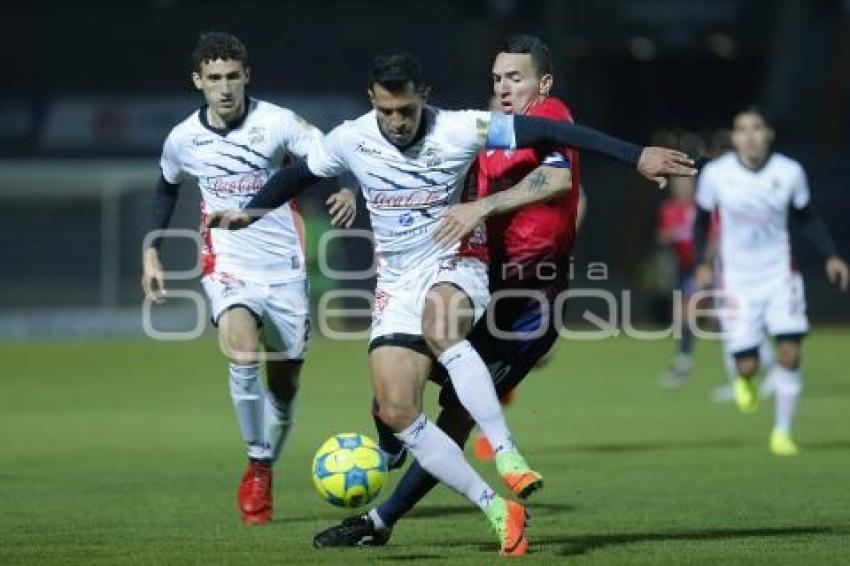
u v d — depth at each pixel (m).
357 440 28.42
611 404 62.50
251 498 32.31
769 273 46.66
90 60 130.50
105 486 38.97
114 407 61.91
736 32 125.88
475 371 26.27
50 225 113.38
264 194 27.86
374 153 26.91
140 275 110.75
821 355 87.88
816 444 48.44
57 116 124.88
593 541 29.33
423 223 27.02
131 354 92.06
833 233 115.44
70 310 109.38
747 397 47.81
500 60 29.52
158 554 27.95
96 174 110.69
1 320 107.38
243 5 132.62
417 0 132.62
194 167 33.75
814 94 124.56
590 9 126.31
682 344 71.12
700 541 29.28
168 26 132.12
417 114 26.41
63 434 52.06
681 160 25.97
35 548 28.84
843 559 26.80
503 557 26.81
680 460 44.06
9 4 132.62
